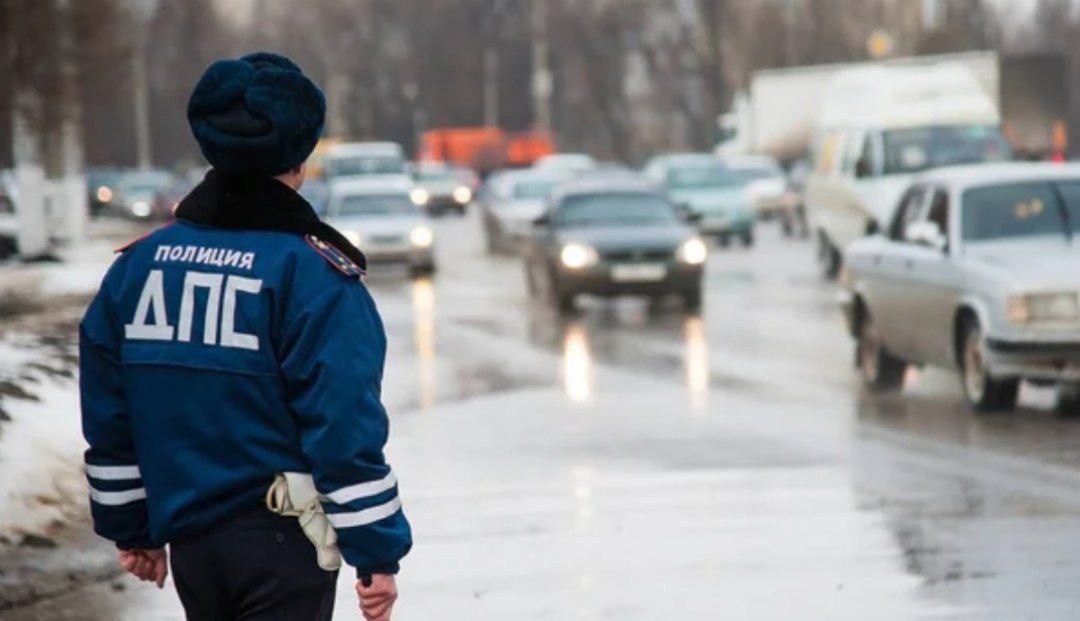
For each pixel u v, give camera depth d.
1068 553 21.72
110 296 10.52
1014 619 18.45
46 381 30.80
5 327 44.88
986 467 29.16
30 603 19.44
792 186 123.81
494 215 106.62
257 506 10.20
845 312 43.34
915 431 34.03
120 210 167.12
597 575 20.81
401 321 62.34
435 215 181.75
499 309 67.62
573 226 67.88
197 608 10.53
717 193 110.06
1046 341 34.75
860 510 24.91
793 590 19.91
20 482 23.70
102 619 18.72
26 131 73.19
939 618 18.55
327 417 9.94
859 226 75.50
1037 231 37.50
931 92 76.06
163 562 11.27
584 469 29.09
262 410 10.14
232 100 10.27
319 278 10.10
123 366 10.44
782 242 116.94
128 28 85.12
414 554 22.12
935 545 22.31
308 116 10.38
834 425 35.03
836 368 46.53
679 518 24.42
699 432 33.84
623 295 64.44
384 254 87.69
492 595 19.84
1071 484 27.22
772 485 27.25
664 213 68.94
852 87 80.81
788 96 131.25
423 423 35.44
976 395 36.50
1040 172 38.88
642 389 41.72
